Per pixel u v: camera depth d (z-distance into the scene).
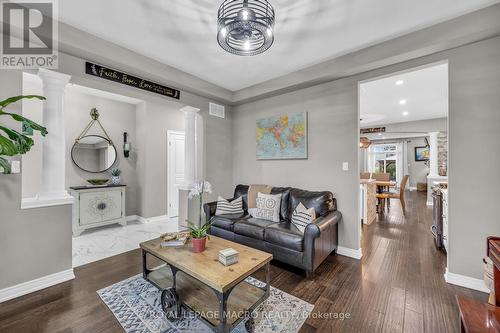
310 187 3.38
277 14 2.02
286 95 3.66
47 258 2.23
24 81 3.46
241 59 2.91
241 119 4.36
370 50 2.59
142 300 2.00
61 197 2.35
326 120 3.21
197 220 3.93
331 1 1.87
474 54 2.18
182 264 1.75
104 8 1.97
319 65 3.01
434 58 2.39
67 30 2.21
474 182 2.18
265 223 2.92
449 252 2.30
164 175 4.96
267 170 3.93
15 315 1.80
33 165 3.53
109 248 3.26
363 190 4.44
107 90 2.96
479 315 1.13
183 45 2.58
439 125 6.53
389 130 7.32
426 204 6.62
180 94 3.56
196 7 1.96
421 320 1.73
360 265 2.68
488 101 2.12
